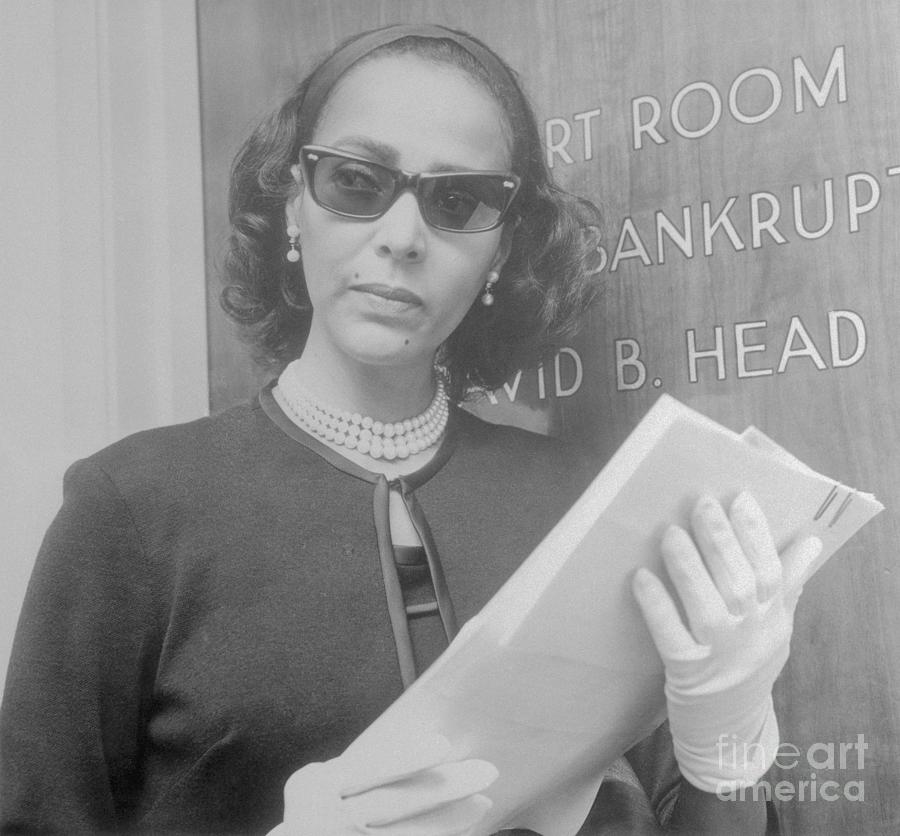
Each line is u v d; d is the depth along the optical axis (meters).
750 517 0.67
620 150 0.95
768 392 0.90
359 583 0.86
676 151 0.93
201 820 0.85
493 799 0.71
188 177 1.07
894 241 0.86
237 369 1.01
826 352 0.88
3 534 1.04
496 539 0.90
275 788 0.84
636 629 0.69
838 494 0.68
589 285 0.95
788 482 0.67
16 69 1.08
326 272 0.91
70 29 1.08
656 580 0.67
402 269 0.89
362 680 0.85
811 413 0.88
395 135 0.90
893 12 0.87
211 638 0.86
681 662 0.67
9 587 1.03
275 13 1.05
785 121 0.90
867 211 0.87
